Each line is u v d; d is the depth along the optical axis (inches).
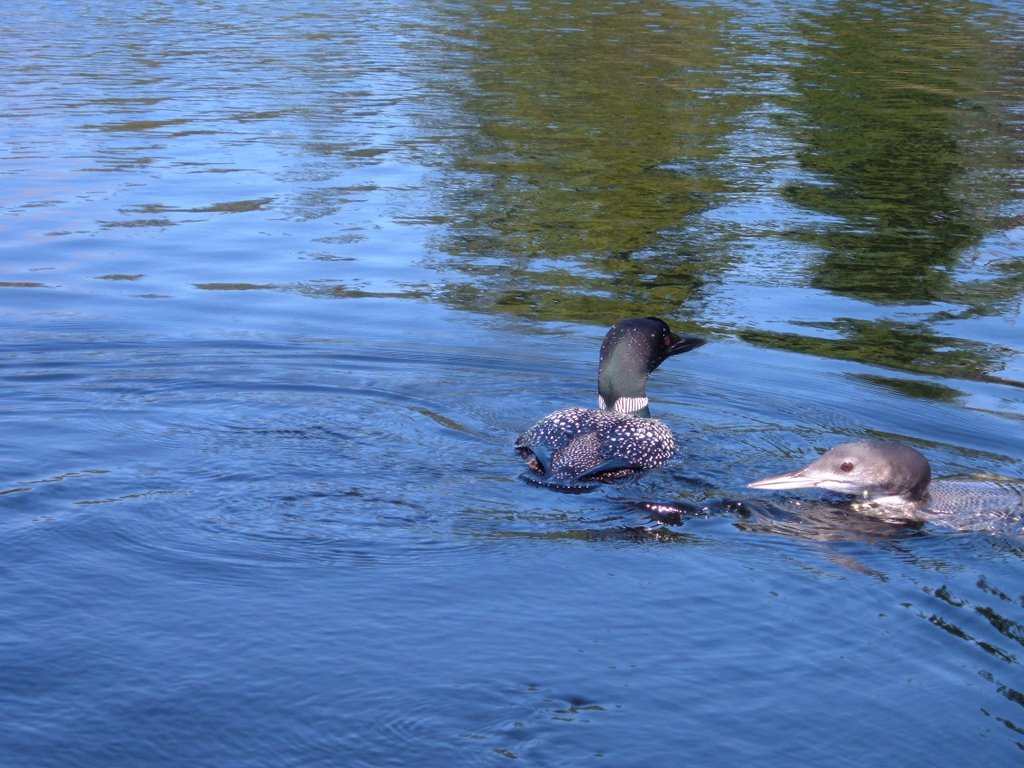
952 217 522.0
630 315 394.0
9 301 384.8
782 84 786.2
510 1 1144.2
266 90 740.0
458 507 249.3
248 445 278.8
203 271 423.2
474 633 200.1
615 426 277.7
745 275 440.5
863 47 928.3
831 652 198.5
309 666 188.5
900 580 223.6
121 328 363.3
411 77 788.0
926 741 176.4
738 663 194.5
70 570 217.0
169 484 255.0
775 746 173.9
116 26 978.1
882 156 619.5
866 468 256.5
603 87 769.6
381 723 175.2
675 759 170.2
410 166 580.7
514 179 564.1
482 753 169.8
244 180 545.6
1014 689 190.1
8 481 254.1
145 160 573.0
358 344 357.4
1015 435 306.7
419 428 295.6
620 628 203.6
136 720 174.1
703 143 637.9
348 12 1075.3
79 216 482.6
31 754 166.2
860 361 359.6
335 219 493.4
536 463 272.2
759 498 259.6
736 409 321.7
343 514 243.8
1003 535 245.9
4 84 730.8
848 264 456.8
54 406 300.5
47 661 187.8
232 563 221.9
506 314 390.9
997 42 960.3
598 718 178.4
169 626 199.5
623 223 501.7
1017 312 408.5
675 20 1040.8
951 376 349.1
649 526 243.8
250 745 169.8
